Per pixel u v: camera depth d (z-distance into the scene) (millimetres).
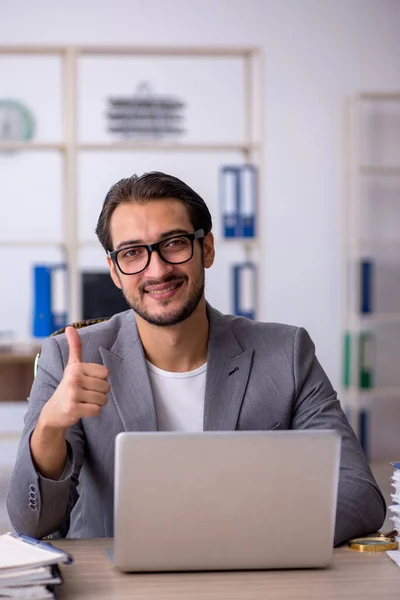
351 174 6066
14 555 1361
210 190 6004
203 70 6008
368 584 1420
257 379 1951
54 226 5965
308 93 6086
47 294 4879
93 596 1354
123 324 2004
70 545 1651
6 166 5930
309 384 1974
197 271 1851
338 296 6129
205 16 5988
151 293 1831
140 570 1472
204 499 1451
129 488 1436
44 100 5902
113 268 1895
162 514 1449
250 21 6035
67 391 1570
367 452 5766
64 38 5891
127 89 5973
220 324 2002
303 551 1489
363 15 6102
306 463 1464
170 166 6008
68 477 1663
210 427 1897
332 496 1481
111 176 5965
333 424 1924
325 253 6125
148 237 1808
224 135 6023
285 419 1945
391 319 5758
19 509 1647
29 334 5934
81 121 5957
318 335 6117
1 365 4496
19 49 4945
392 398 6234
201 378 1949
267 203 6086
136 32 5949
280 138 6082
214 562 1478
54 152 5949
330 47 6086
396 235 6215
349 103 6070
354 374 5660
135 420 1875
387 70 6133
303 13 6066
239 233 5047
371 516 1733
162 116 5988
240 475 1453
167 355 1924
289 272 6102
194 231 1854
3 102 5867
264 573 1480
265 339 2008
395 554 1578
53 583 1320
